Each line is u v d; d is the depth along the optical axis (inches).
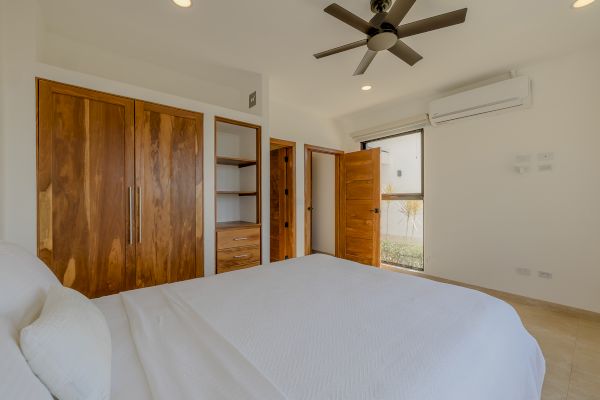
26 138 69.4
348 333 37.8
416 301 49.0
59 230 73.8
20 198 68.7
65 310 28.5
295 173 160.7
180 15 78.5
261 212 118.7
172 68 110.6
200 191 99.8
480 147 123.0
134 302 48.4
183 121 96.3
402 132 155.6
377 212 159.3
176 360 30.8
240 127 118.5
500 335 39.3
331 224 201.2
